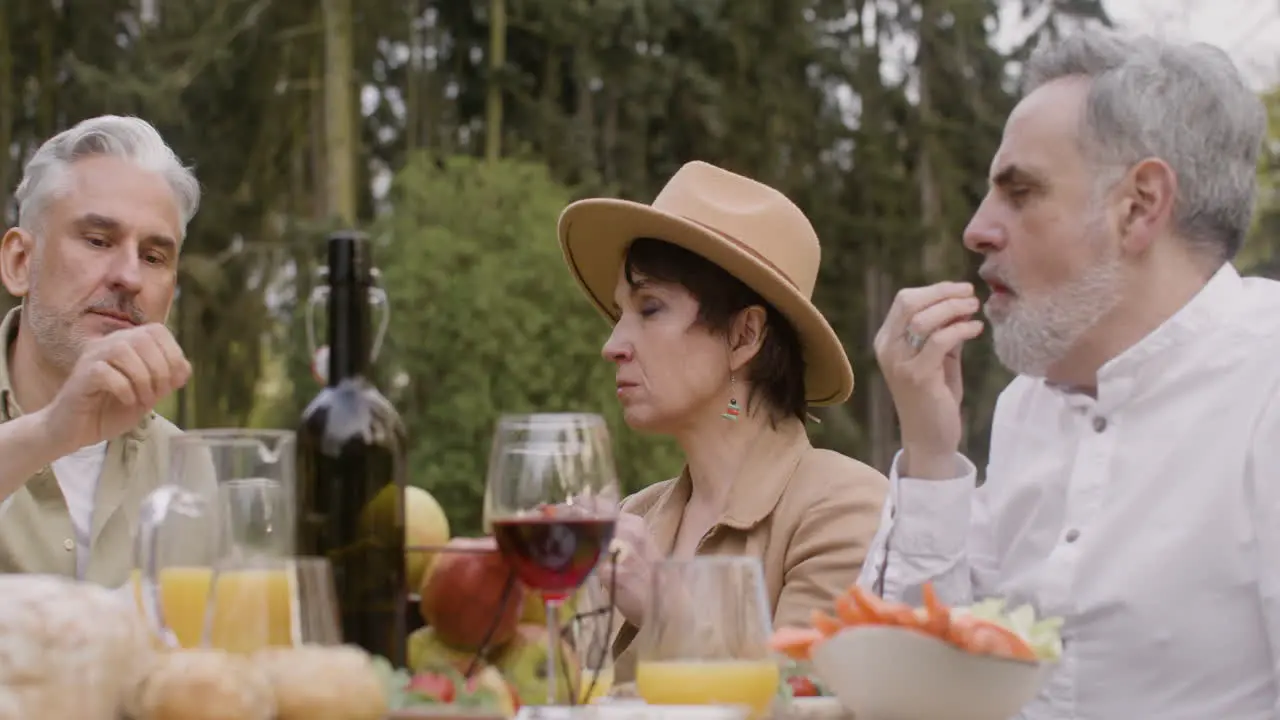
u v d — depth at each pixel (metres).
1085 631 2.23
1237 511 2.17
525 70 19.66
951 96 20.83
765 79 19.36
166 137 16.62
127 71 16.09
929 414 2.03
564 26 17.81
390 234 16.55
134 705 1.27
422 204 16.75
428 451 15.79
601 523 1.62
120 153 2.74
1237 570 2.16
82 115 16.27
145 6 17.61
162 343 2.03
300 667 1.33
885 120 20.78
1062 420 2.39
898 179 20.17
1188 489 2.19
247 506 1.62
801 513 2.57
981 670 1.51
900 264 19.97
